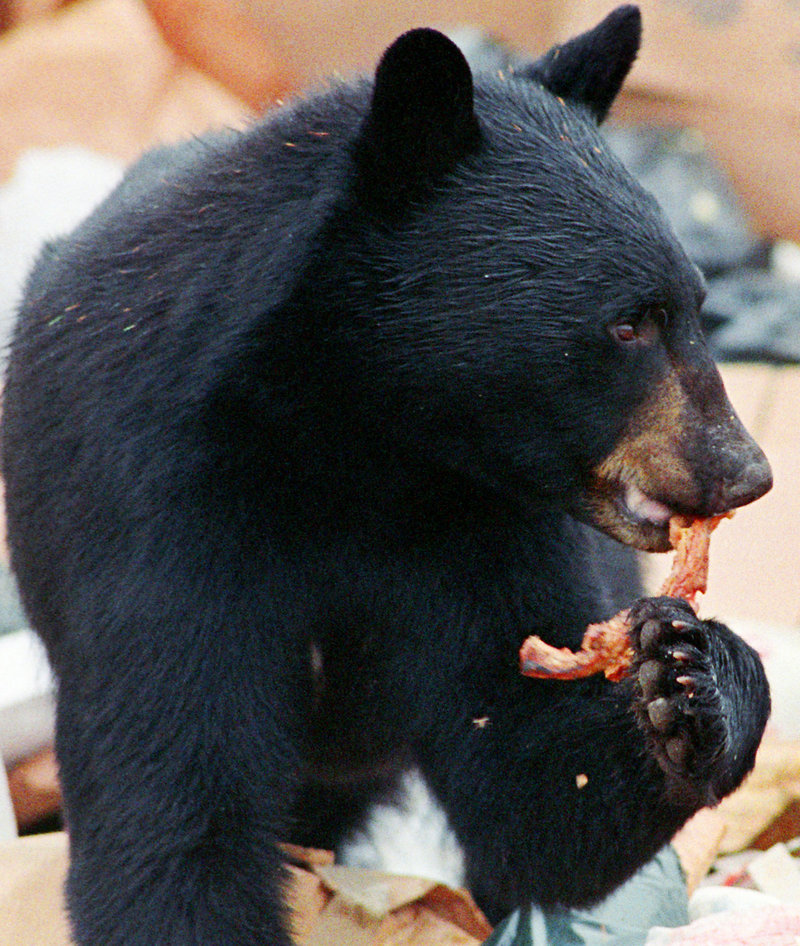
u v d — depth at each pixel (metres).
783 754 8.96
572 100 8.55
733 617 9.41
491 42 15.04
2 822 8.84
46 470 8.48
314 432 8.45
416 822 8.91
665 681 8.32
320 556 8.50
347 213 8.42
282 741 8.52
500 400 8.43
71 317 8.48
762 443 10.95
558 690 8.51
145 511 8.43
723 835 8.88
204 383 8.42
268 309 8.41
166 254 8.45
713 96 15.45
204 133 8.77
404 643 8.55
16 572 8.60
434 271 8.42
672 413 8.41
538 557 8.52
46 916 8.62
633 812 8.48
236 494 8.45
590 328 8.41
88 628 8.45
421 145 8.42
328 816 8.84
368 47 15.69
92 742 8.45
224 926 8.42
